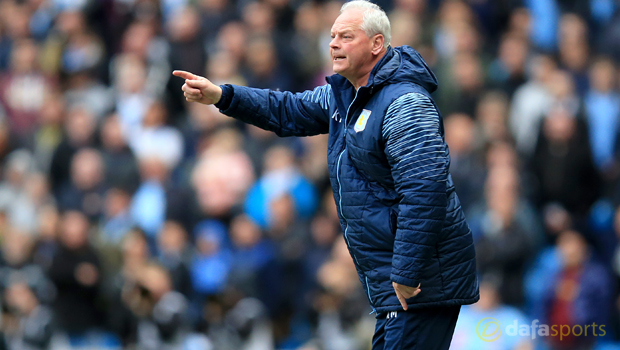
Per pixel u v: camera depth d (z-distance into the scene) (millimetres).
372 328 28984
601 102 39875
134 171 38188
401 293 14633
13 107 46188
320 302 30219
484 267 32250
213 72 41875
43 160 41344
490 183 33406
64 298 32250
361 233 15328
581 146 37062
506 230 32469
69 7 49844
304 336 31203
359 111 15164
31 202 38500
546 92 38812
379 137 14852
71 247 32500
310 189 36469
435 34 42562
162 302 29516
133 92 43562
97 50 46781
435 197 14352
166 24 47500
